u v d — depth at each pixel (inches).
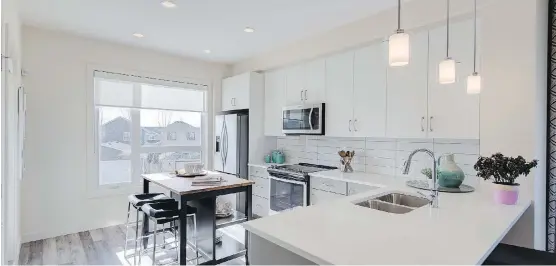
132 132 162.2
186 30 132.0
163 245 117.6
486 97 86.4
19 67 112.8
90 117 146.0
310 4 105.7
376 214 64.9
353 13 113.7
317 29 130.6
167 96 173.6
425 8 101.1
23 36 127.2
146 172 166.6
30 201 130.3
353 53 128.3
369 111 122.1
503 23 83.5
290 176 142.3
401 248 46.1
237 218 123.0
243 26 127.0
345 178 121.5
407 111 110.0
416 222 58.7
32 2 103.6
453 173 89.4
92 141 146.9
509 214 63.9
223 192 110.0
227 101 188.2
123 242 131.8
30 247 124.1
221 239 130.6
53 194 136.4
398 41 57.1
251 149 171.3
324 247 46.6
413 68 108.6
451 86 98.9
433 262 41.3
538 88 79.0
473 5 89.7
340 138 150.2
